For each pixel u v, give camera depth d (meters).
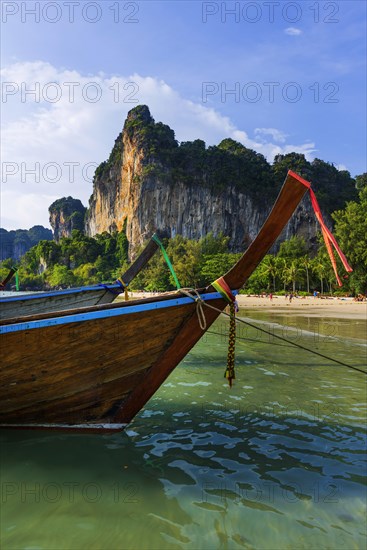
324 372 9.14
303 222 113.06
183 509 3.33
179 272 96.50
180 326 4.57
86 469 4.04
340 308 35.91
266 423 5.61
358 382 8.16
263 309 34.72
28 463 4.14
